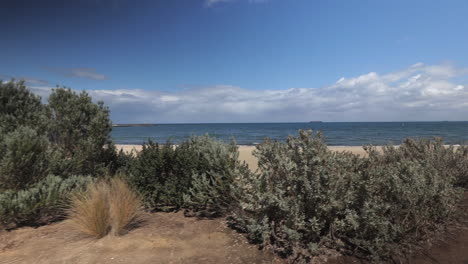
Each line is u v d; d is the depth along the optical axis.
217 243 3.41
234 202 4.30
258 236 3.41
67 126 5.64
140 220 4.20
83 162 5.66
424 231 3.43
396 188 3.26
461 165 5.50
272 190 3.42
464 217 4.06
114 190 4.09
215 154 4.91
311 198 3.10
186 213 4.57
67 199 4.28
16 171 4.34
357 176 3.34
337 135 50.56
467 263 2.92
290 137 3.59
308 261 2.99
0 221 3.79
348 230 3.26
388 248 2.99
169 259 2.97
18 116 5.57
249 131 78.75
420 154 5.53
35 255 3.04
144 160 5.08
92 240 3.43
